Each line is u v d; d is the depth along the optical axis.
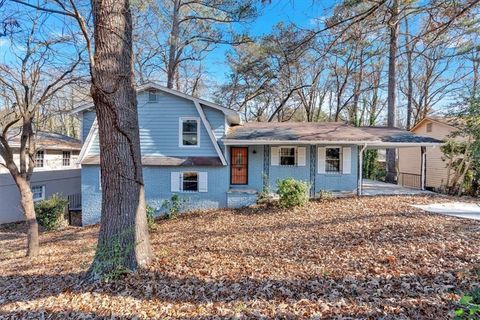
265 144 12.84
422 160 14.30
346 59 20.12
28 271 6.48
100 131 4.86
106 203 4.86
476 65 16.08
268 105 25.77
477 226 6.72
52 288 4.79
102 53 4.70
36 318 3.75
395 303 3.60
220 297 4.07
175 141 12.58
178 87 24.00
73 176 17.69
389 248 5.60
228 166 12.70
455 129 13.78
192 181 12.68
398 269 4.58
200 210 12.34
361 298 3.81
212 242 7.41
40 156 15.15
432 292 3.78
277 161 13.49
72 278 5.14
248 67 17.05
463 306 3.16
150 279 4.63
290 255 5.85
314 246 6.32
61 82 7.97
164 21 16.97
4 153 7.85
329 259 5.39
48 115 8.55
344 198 11.87
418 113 22.94
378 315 3.38
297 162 13.35
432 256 4.98
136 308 3.83
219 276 4.79
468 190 12.91
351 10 6.05
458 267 4.42
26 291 4.90
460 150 13.12
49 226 12.09
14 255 8.49
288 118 27.08
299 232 7.72
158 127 12.57
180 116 12.55
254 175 13.63
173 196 12.12
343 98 25.50
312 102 26.47
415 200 10.68
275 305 3.78
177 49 18.59
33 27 6.74
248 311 3.66
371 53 13.08
